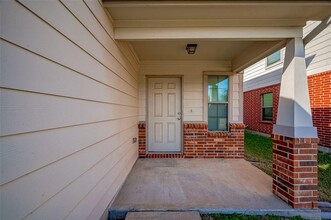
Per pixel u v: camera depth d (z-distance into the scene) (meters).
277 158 2.62
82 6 1.56
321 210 2.31
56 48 1.19
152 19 2.42
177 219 2.06
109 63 2.29
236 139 4.67
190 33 2.45
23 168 0.92
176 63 4.76
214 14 2.29
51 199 1.13
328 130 4.96
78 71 1.49
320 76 5.15
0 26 0.81
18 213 0.89
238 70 4.55
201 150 4.66
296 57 2.38
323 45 5.03
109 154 2.28
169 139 4.89
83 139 1.57
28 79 0.96
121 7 2.12
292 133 2.32
